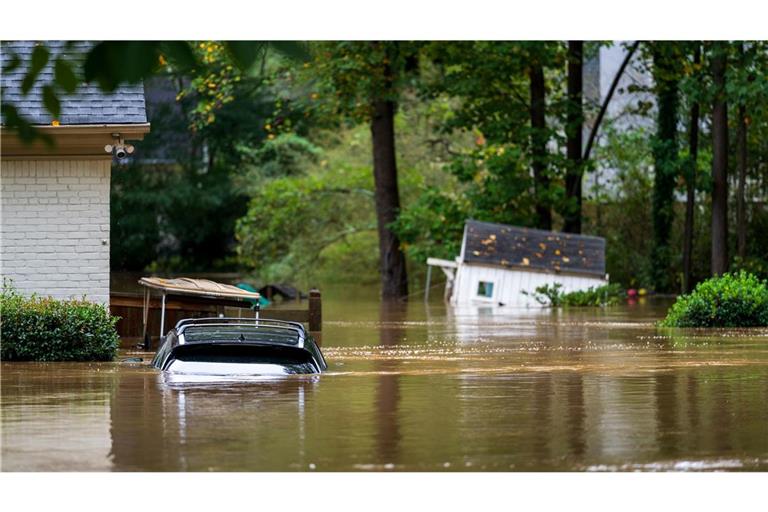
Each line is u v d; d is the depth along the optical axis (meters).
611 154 104.38
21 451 19.41
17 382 28.70
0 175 40.56
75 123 39.34
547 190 93.06
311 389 27.50
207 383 28.56
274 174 137.88
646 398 26.12
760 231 94.81
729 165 94.75
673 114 96.19
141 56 11.27
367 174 120.56
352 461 18.69
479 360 36.22
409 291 113.88
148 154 146.38
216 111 145.00
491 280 86.31
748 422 22.45
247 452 19.34
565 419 22.84
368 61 89.06
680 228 98.94
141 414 23.30
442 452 19.38
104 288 40.81
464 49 90.81
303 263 120.75
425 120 118.12
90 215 40.72
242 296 41.09
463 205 102.06
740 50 80.69
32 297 35.91
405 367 33.34
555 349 40.56
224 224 148.00
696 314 52.97
